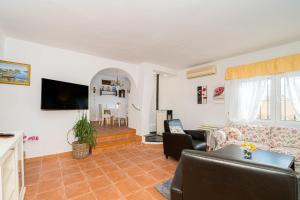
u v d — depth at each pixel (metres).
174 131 3.65
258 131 3.08
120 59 4.17
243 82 3.63
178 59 4.12
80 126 3.27
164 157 3.35
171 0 1.76
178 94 5.47
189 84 5.03
